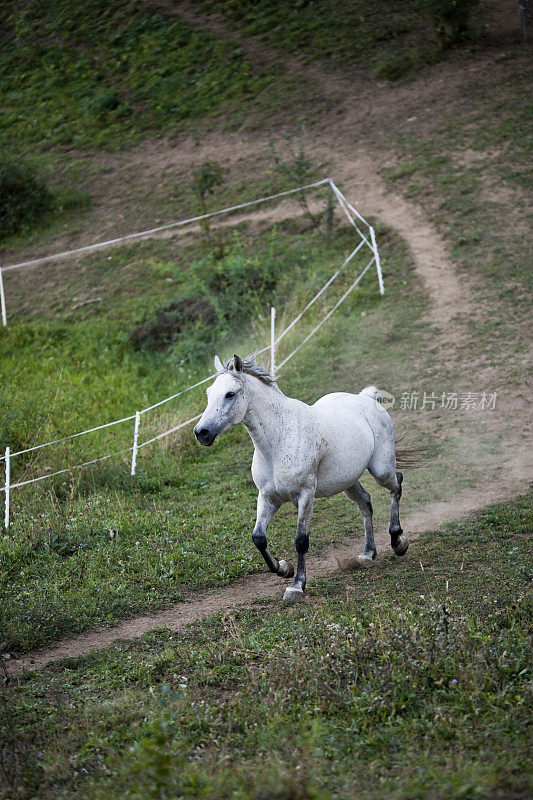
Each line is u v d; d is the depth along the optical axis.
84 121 33.31
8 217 28.42
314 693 5.90
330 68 33.78
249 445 15.04
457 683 5.72
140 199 28.64
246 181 28.16
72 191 29.69
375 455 9.39
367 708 5.54
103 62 36.44
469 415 14.67
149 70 35.56
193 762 5.04
